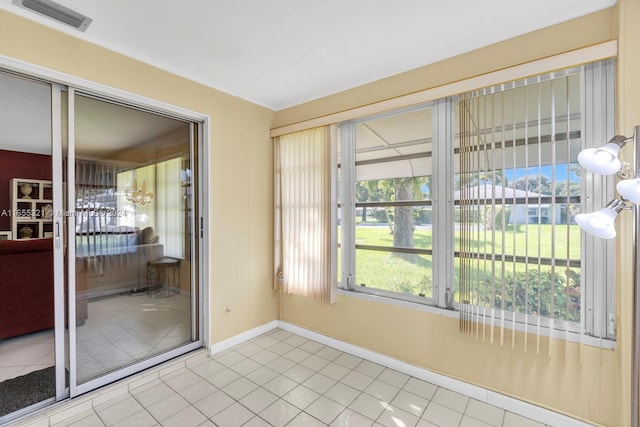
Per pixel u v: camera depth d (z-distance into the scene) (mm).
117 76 2137
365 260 2744
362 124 2746
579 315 1762
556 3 1680
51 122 1935
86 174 2102
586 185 1727
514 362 1977
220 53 2215
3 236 1853
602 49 1627
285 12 1756
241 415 1938
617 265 1632
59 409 1871
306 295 2990
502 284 1983
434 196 2326
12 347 2133
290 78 2627
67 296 1998
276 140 3279
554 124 1814
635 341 1311
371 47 2133
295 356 2727
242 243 3025
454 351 2225
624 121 1565
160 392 2176
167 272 2588
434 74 2295
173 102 2463
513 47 1966
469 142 2105
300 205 3043
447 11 1748
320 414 1951
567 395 1810
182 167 2688
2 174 1806
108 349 2225
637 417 1319
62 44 1892
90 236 2127
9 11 1696
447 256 2268
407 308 2447
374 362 2613
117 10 1716
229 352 2799
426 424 1857
